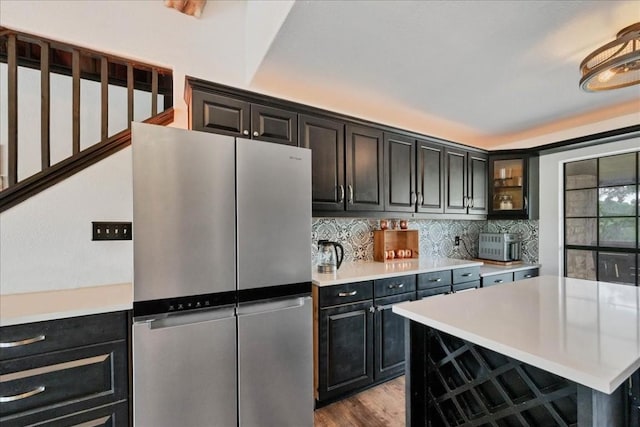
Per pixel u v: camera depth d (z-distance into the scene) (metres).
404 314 1.36
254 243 1.63
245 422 1.56
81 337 1.29
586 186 3.07
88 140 2.35
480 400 1.23
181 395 1.42
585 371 0.81
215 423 1.49
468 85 2.17
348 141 2.38
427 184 2.88
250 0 2.26
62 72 2.25
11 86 1.63
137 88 2.36
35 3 1.79
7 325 1.17
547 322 1.20
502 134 3.34
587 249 3.06
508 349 0.97
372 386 2.28
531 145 3.44
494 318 1.24
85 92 2.34
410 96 2.36
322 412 1.99
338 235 2.82
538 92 2.27
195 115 1.81
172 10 2.21
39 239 1.64
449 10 1.38
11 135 1.62
